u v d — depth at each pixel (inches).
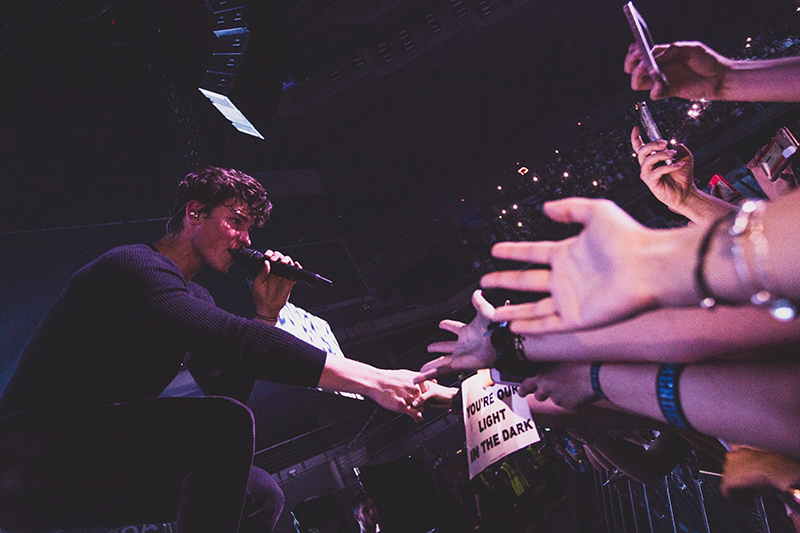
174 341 42.3
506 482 253.1
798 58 35.2
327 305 554.3
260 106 216.1
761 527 46.9
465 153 631.8
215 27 211.8
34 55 298.0
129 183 396.8
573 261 17.6
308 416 447.8
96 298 42.9
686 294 14.1
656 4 588.7
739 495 25.7
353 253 617.3
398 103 536.1
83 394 43.2
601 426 37.3
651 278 14.8
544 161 626.5
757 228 12.5
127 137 370.3
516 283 20.0
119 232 399.2
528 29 549.0
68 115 335.3
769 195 61.7
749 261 12.4
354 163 561.0
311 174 532.4
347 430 439.2
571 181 595.8
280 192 514.6
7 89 307.6
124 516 46.6
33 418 41.7
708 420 19.1
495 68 565.0
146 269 43.5
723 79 39.6
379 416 449.1
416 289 621.0
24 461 39.9
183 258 54.0
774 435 16.9
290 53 468.8
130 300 42.3
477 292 31.3
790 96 36.2
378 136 551.2
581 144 625.0
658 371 21.0
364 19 475.5
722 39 648.4
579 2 545.3
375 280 610.2
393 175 600.1
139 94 325.4
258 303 56.4
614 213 16.4
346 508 381.1
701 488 62.9
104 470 40.1
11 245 346.0
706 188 314.5
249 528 47.3
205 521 40.3
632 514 94.0
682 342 19.6
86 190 380.5
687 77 41.4
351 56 491.2
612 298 16.0
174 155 392.5
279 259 56.6
